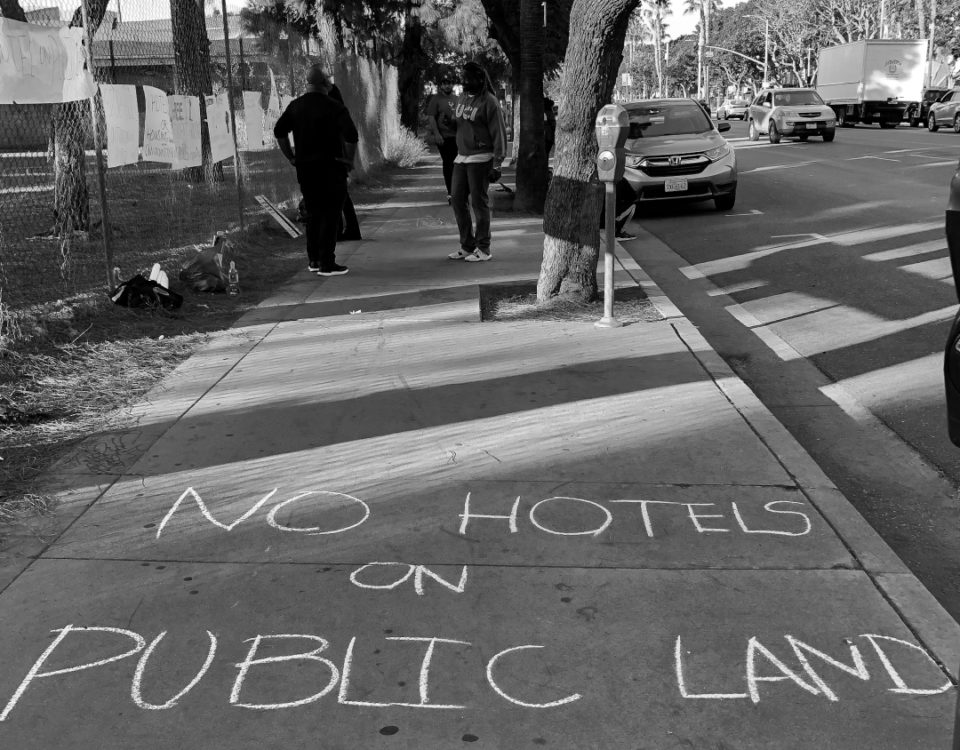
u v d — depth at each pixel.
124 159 7.83
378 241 12.10
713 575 3.59
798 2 69.75
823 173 19.25
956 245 2.78
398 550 3.80
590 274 8.00
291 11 24.33
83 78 7.09
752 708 2.84
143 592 3.50
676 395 5.64
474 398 5.64
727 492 4.31
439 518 4.08
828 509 4.13
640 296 8.30
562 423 5.21
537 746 2.70
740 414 5.30
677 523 4.02
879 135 33.22
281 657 3.11
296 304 8.34
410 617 3.33
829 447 5.27
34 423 5.27
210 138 10.41
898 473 4.89
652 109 15.81
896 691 2.91
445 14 33.25
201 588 3.53
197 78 12.33
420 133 37.44
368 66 22.95
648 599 3.43
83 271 9.18
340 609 3.38
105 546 3.85
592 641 3.18
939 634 3.20
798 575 3.59
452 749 2.69
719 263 10.68
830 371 6.63
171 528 4.01
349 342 6.96
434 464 4.66
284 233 12.61
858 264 9.96
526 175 14.96
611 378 5.98
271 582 3.56
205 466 4.66
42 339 6.80
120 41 11.27
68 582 3.58
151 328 7.43
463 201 10.27
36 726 2.79
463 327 7.35
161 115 8.55
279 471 4.59
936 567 3.92
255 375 6.16
